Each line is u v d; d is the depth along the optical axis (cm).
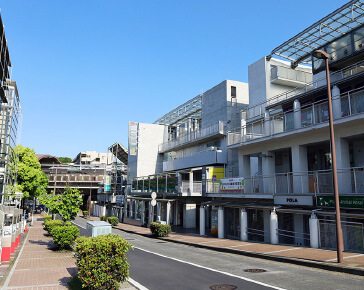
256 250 1508
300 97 1917
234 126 3053
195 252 1586
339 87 1720
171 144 4153
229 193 2212
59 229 1598
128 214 4341
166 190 3192
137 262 1286
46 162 7925
